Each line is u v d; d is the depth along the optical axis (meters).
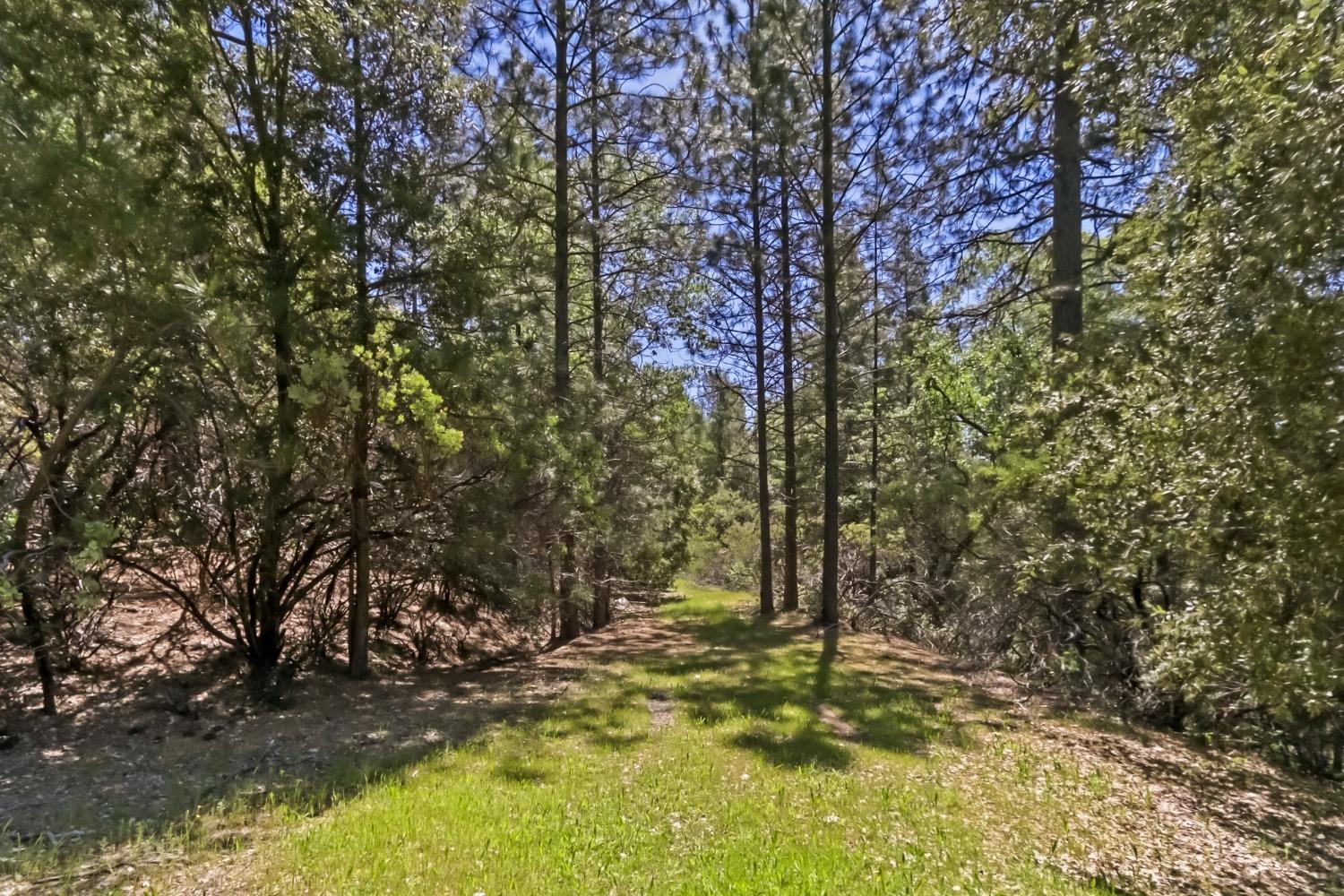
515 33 12.44
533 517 9.98
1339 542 4.12
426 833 4.66
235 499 7.51
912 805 5.66
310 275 8.21
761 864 4.44
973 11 8.45
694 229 15.00
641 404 15.28
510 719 7.91
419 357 7.97
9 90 5.43
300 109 8.09
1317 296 4.19
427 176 8.88
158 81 7.08
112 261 6.01
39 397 6.78
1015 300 13.02
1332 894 4.87
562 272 12.69
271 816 5.07
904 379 18.78
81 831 4.78
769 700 8.74
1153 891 4.70
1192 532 5.25
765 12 13.37
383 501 9.29
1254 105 4.53
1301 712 7.09
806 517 22.89
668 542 19.02
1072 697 9.45
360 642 9.91
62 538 6.08
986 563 11.71
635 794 5.61
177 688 8.42
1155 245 6.46
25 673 8.19
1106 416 7.05
